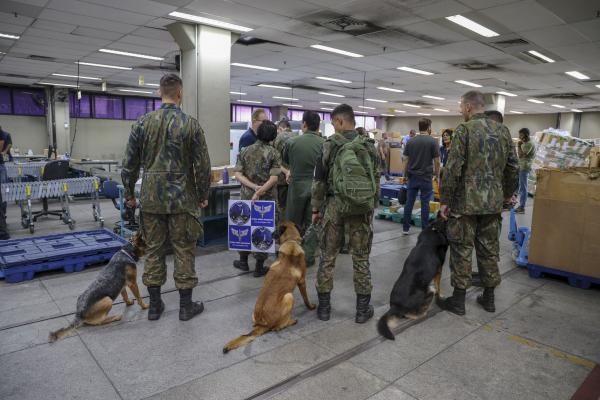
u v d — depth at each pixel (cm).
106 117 1650
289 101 1944
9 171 774
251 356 229
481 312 297
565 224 352
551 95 1420
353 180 248
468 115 289
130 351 233
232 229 370
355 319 280
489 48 749
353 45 758
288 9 543
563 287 351
